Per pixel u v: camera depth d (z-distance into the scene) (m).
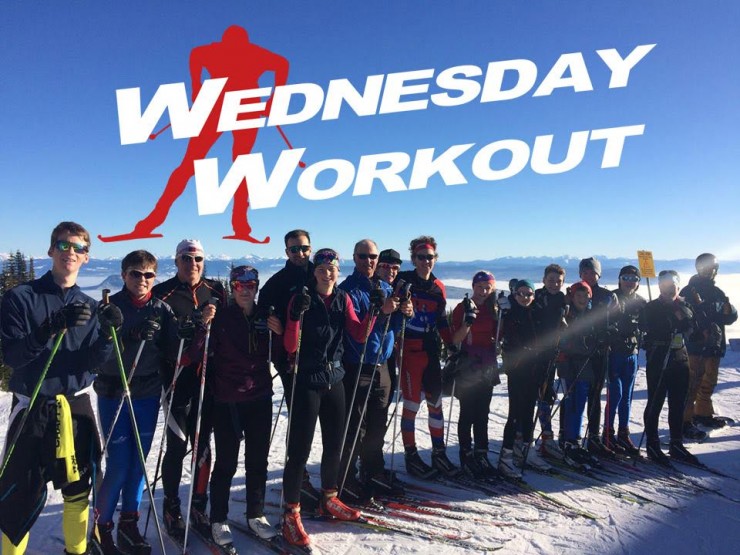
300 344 3.03
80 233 2.49
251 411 2.94
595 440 4.68
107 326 2.43
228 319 2.93
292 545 2.91
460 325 4.22
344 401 3.20
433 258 4.17
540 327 4.27
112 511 2.75
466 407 4.22
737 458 4.65
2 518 2.28
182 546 2.94
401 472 4.25
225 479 2.90
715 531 3.24
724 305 5.40
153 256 2.91
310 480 3.97
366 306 3.52
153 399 2.89
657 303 4.62
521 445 4.52
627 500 3.72
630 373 4.66
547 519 3.40
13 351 2.26
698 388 5.36
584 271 4.75
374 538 3.09
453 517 3.40
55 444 2.35
